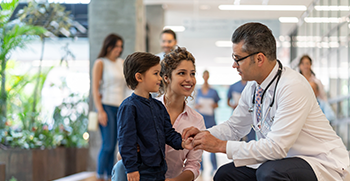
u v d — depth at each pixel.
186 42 13.56
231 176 2.21
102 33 5.50
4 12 4.04
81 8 6.03
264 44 1.92
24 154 3.78
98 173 3.93
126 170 1.79
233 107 6.05
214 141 1.91
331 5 5.18
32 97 4.69
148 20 10.01
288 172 1.80
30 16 4.85
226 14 8.41
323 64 5.89
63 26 5.09
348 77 4.64
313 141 1.95
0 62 4.10
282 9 5.44
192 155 2.19
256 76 2.00
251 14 6.77
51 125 4.80
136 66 1.92
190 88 2.08
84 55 10.10
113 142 3.97
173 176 2.24
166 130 2.00
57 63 5.20
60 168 4.38
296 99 1.87
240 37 1.96
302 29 7.18
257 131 2.12
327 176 1.87
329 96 5.57
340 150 1.93
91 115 3.93
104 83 4.00
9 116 4.43
